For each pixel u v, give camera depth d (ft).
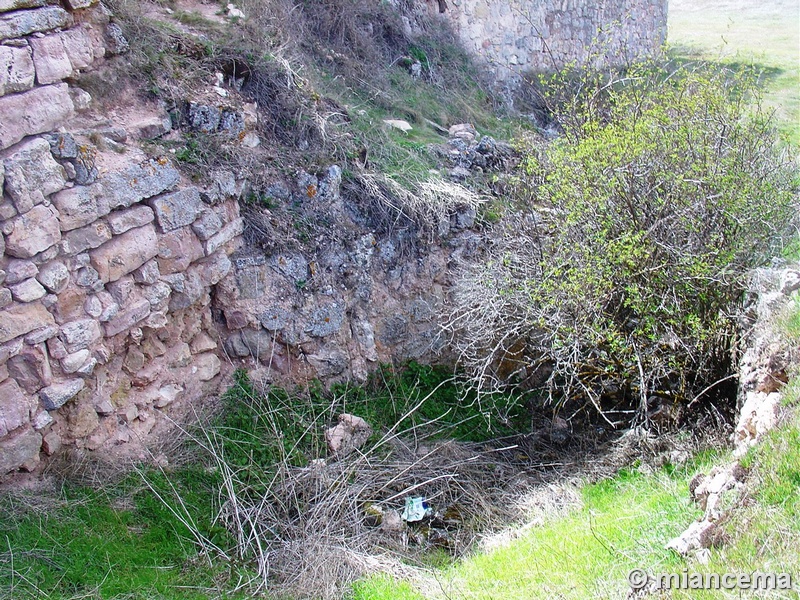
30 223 13.47
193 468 16.49
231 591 13.85
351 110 24.40
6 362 13.48
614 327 18.29
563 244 19.38
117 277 15.39
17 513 13.39
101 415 15.60
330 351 20.15
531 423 20.81
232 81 20.63
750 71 29.73
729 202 18.13
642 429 18.42
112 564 13.29
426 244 22.04
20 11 13.97
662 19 51.42
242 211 19.12
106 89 17.13
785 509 11.90
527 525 16.24
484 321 20.42
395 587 14.19
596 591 12.13
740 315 17.69
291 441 18.22
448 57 33.50
